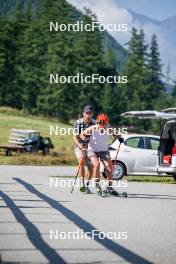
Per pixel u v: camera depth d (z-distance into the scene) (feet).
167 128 219.00
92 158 166.30
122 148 239.91
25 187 189.47
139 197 167.53
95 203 148.05
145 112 223.71
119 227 110.42
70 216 123.44
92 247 89.76
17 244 90.07
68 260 79.51
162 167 218.18
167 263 79.15
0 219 117.19
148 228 110.22
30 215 123.65
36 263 76.74
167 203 153.89
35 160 361.92
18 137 463.83
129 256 83.35
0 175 248.11
